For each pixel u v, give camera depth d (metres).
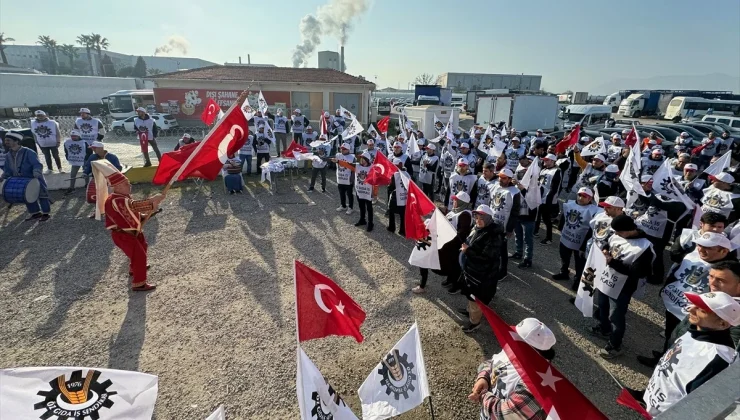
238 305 6.04
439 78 80.38
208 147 5.04
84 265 7.20
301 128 18.03
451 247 6.18
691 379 2.65
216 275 6.96
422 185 11.60
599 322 5.32
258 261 7.55
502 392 2.64
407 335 3.48
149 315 5.74
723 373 1.73
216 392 4.35
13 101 30.23
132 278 6.52
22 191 8.81
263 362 4.83
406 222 5.75
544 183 8.55
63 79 34.75
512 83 75.69
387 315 5.90
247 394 4.34
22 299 6.06
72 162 11.51
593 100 62.72
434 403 4.28
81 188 11.84
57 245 8.04
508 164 12.38
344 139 14.58
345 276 7.07
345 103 28.64
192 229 9.10
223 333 5.36
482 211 5.11
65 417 2.01
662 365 2.93
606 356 4.96
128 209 5.90
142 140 13.74
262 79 27.78
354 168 9.77
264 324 5.58
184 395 4.30
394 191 8.75
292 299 6.24
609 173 8.43
